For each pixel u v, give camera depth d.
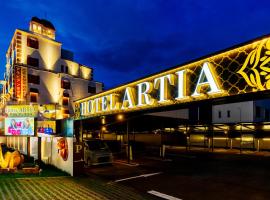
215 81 9.67
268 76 7.93
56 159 15.37
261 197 8.77
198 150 28.80
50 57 51.34
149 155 23.81
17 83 43.59
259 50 8.26
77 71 57.19
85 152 17.67
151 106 13.42
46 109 37.25
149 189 10.13
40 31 51.41
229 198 8.75
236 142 29.02
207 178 12.21
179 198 8.82
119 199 8.48
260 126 26.11
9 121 19.12
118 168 15.99
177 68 11.74
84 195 8.90
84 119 22.73
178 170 14.74
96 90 59.72
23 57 46.62
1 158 13.49
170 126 26.11
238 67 8.95
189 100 11.02
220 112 41.16
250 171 13.88
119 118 20.58
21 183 10.66
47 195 8.77
